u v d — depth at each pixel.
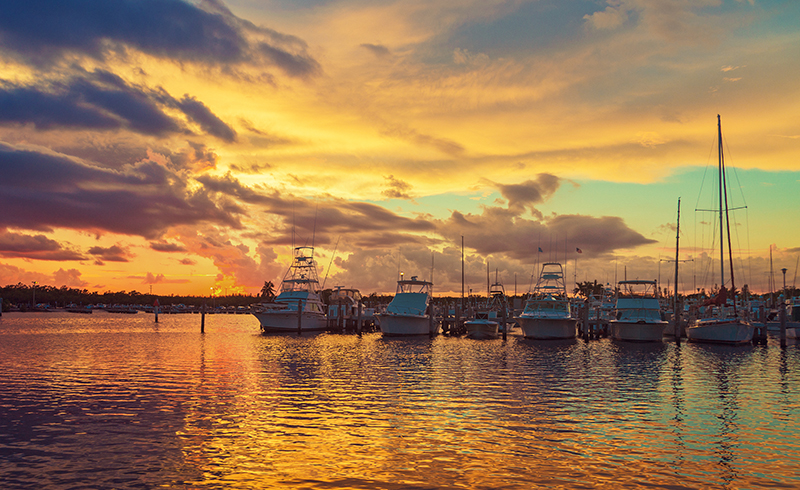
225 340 57.19
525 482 12.52
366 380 27.33
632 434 16.62
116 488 12.13
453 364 34.84
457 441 15.77
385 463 13.79
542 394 23.42
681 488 12.24
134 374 29.14
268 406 20.55
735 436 16.48
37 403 21.06
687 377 29.08
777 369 32.88
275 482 12.48
